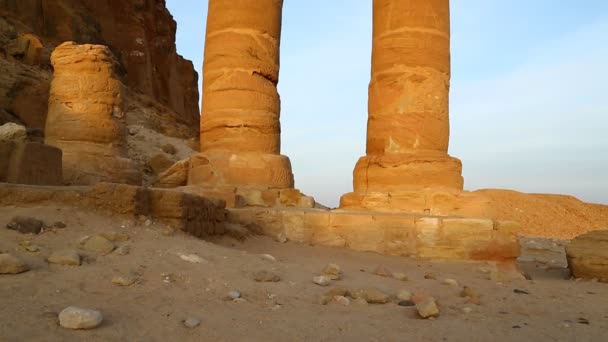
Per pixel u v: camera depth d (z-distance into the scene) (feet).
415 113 33.09
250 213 28.89
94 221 17.67
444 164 32.40
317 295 15.74
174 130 96.02
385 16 34.45
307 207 32.73
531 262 38.70
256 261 18.69
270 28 34.53
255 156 32.71
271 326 12.10
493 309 16.25
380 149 33.91
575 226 74.33
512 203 82.17
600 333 13.79
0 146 23.54
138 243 16.85
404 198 31.83
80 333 10.06
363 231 28.35
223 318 12.25
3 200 17.47
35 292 11.75
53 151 26.35
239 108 33.01
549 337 13.05
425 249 27.53
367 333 12.25
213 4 34.53
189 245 18.26
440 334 12.65
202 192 30.81
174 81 137.49
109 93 39.96
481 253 27.22
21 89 67.36
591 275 26.78
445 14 34.58
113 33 113.09
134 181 40.14
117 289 13.03
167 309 12.32
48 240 15.25
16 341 9.21
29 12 87.66
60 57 39.55
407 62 33.45
